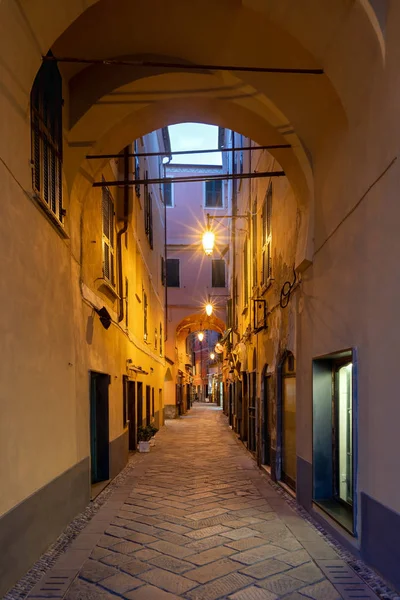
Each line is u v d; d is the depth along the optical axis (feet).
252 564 13.61
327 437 18.60
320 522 17.39
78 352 19.74
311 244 19.16
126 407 33.06
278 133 19.76
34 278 14.24
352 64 13.65
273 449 26.50
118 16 16.90
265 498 22.09
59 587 12.03
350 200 14.94
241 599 11.40
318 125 18.19
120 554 14.48
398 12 11.31
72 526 17.40
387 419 11.93
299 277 21.21
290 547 15.03
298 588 11.96
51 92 16.34
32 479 13.61
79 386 19.76
